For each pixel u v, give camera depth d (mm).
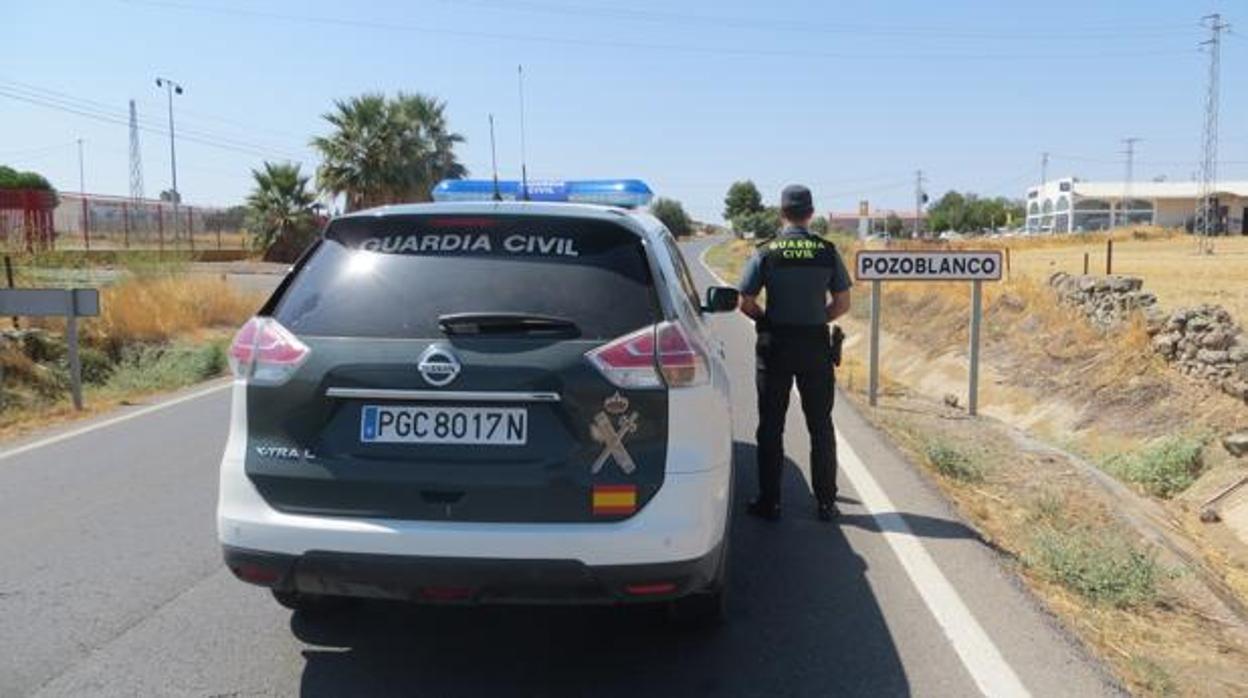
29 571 5383
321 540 3668
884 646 4484
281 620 4750
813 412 6277
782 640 4555
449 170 43062
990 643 4508
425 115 41781
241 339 3953
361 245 4047
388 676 4191
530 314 3789
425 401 3717
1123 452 10727
